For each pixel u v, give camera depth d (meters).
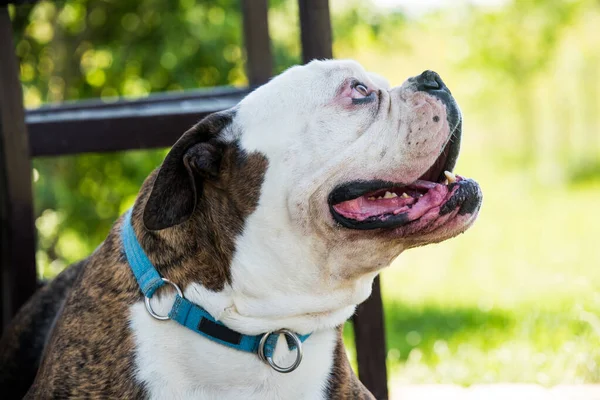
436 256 16.20
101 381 3.92
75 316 4.13
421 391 6.50
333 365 4.19
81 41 11.52
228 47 11.27
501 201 24.14
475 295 12.02
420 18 25.91
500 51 29.66
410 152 3.89
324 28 5.42
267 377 4.00
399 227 3.93
